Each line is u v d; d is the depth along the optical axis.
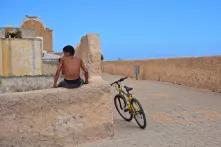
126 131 10.09
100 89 9.10
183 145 8.54
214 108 13.62
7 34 22.31
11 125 7.95
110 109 9.26
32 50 18.31
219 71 19.08
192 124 10.88
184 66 23.22
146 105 14.84
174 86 22.83
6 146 7.89
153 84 24.64
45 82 10.85
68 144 8.56
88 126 8.89
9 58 17.88
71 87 8.90
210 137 9.23
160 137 9.34
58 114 8.47
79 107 8.78
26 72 18.17
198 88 21.17
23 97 8.07
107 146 8.52
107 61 40.78
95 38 10.38
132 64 32.69
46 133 8.30
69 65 9.06
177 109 13.58
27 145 8.08
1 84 10.03
